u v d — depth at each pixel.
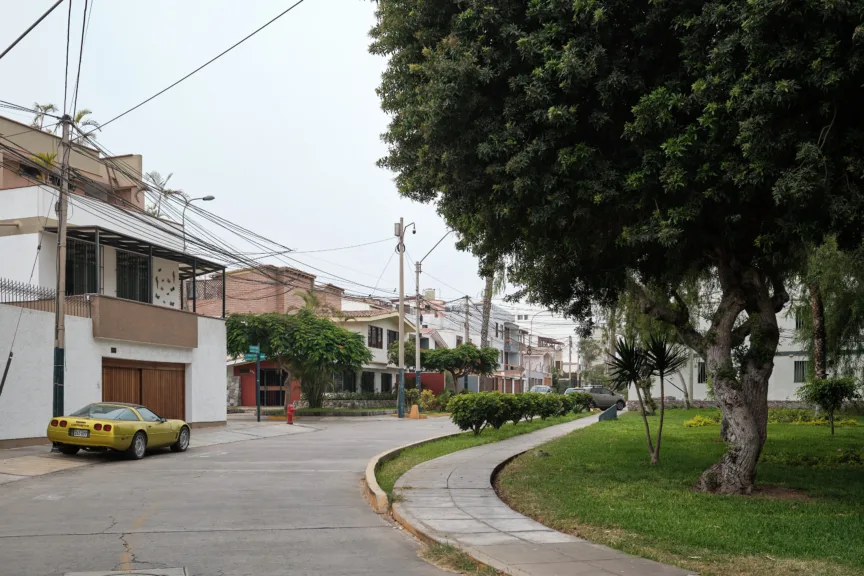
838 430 24.88
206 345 28.30
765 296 12.12
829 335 28.22
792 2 8.49
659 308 13.32
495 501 10.99
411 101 12.12
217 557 7.70
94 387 22.00
